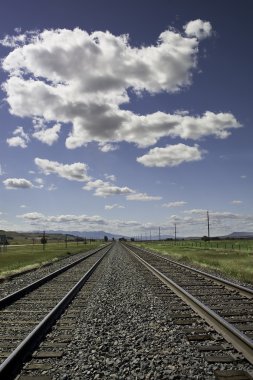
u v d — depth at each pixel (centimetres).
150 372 547
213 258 3284
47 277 1736
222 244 8988
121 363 589
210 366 563
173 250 5606
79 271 2192
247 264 2444
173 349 651
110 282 1616
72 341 712
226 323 732
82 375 544
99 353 638
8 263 3288
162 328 802
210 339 708
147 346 675
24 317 944
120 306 1062
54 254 4728
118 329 801
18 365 578
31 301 1184
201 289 1378
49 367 574
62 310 1004
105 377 536
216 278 1542
